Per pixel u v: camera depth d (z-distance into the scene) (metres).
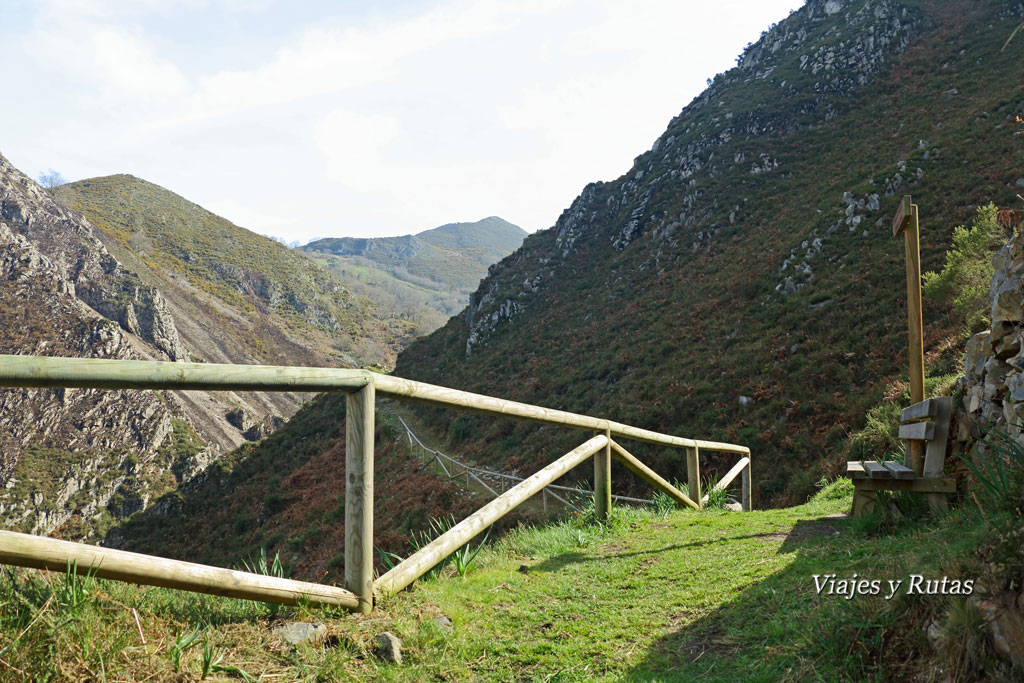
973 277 15.44
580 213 55.59
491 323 46.00
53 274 134.50
